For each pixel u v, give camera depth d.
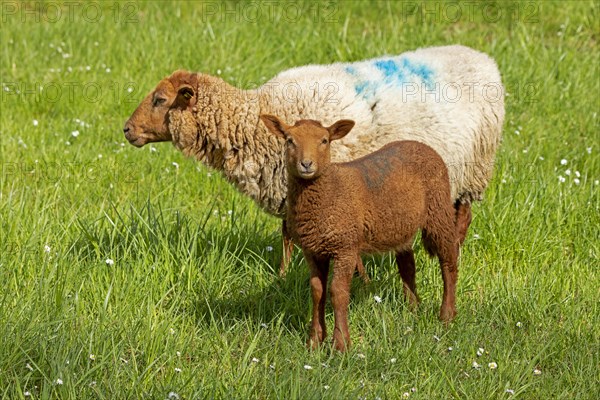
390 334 9.95
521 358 9.66
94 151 15.55
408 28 20.30
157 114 11.88
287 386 8.68
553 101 17.62
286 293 10.94
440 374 9.14
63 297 10.18
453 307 10.45
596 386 9.04
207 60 18.98
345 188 9.27
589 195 13.91
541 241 12.48
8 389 8.62
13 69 18.86
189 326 10.17
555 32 20.64
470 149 11.97
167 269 11.08
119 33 20.55
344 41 19.42
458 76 12.10
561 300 10.91
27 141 15.93
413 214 9.88
